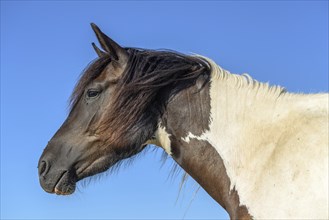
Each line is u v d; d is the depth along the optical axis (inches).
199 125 198.1
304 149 172.7
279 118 185.3
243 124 191.0
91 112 205.6
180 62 203.5
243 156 186.9
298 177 169.5
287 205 168.1
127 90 199.3
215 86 200.1
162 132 204.1
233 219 184.1
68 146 207.8
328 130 172.9
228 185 188.4
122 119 199.2
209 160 194.5
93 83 206.5
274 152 179.5
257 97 193.2
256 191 178.7
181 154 201.5
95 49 221.3
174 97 202.8
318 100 181.9
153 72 200.8
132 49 209.2
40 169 211.3
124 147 201.0
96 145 204.7
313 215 163.0
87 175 207.5
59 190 207.2
